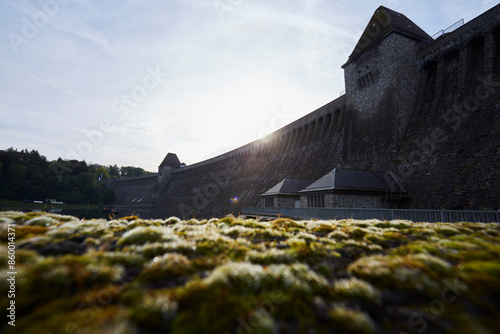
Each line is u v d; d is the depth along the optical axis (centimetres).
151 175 15725
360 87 4222
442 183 2505
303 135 6059
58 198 13938
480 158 2283
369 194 2775
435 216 1598
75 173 15725
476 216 1403
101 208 14762
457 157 2498
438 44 3425
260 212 3659
